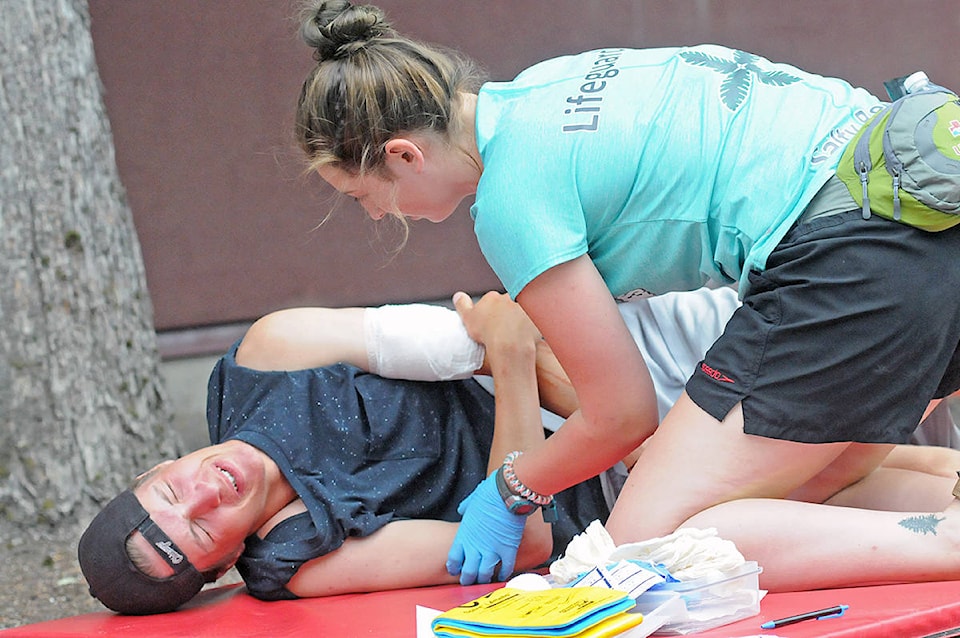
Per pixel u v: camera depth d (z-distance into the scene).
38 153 11.08
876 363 5.26
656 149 5.40
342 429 6.91
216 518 6.23
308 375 7.00
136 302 11.77
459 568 6.42
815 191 5.32
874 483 6.54
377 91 5.47
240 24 14.40
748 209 5.40
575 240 5.34
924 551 5.22
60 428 11.03
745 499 5.50
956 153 5.05
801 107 5.55
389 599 6.14
